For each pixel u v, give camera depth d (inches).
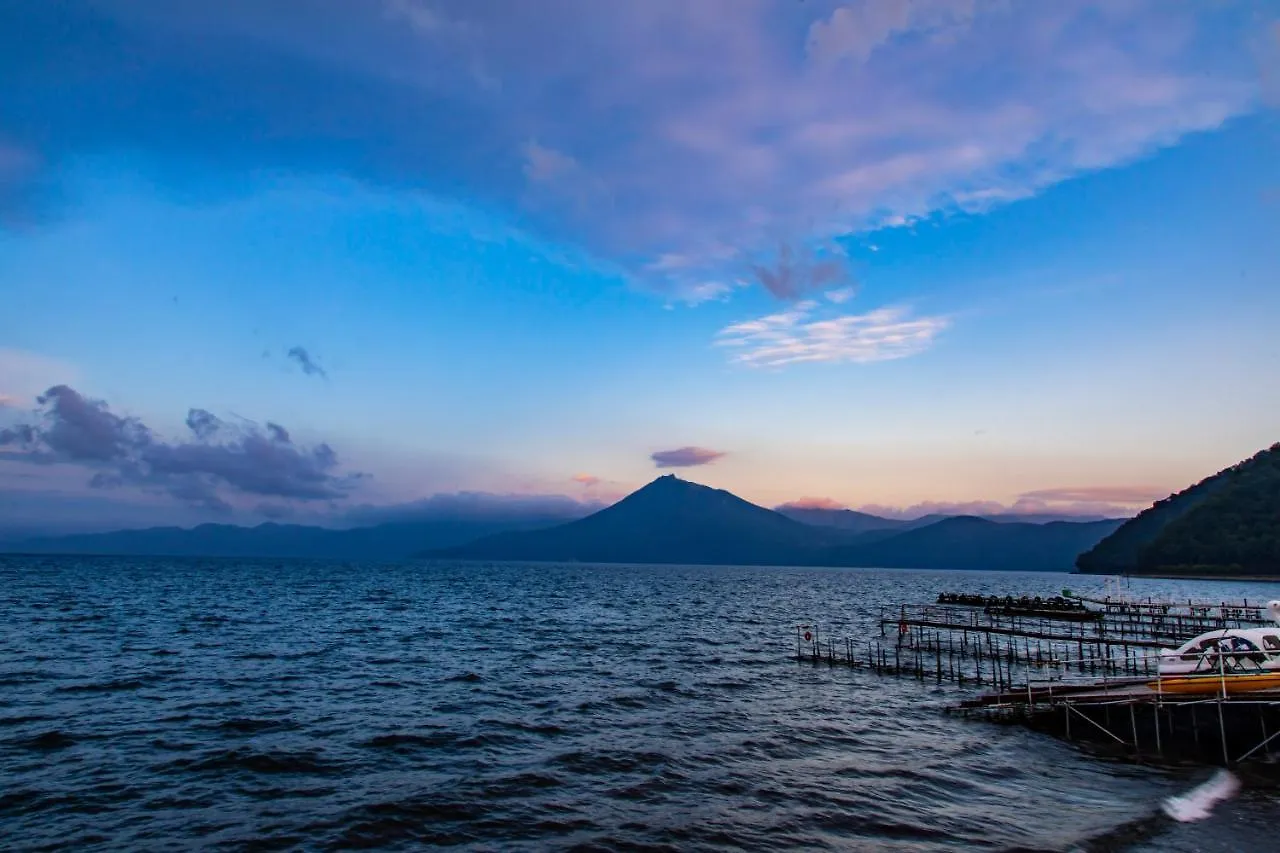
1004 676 1760.6
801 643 2383.1
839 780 925.2
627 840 711.1
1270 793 887.1
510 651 2042.3
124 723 1103.0
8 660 1636.3
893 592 6437.0
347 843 687.1
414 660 1820.9
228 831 708.7
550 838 712.4
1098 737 1155.9
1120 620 2947.8
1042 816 805.9
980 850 703.1
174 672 1551.4
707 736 1125.1
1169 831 757.3
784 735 1146.7
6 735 1011.9
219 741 1018.1
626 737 1103.6
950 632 2696.9
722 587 6884.8
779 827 757.3
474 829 730.8
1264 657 1085.8
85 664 1619.1
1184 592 5541.3
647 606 4072.3
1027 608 3102.9
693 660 1956.2
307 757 951.6
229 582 5467.5
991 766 1006.4
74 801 776.9
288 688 1413.6
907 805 837.8
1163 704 1056.8
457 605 3814.0
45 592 3860.7
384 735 1071.0
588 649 2129.7
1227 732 1077.1
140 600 3533.5
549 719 1205.1
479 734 1093.8
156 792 813.2
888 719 1285.7
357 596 4308.6
